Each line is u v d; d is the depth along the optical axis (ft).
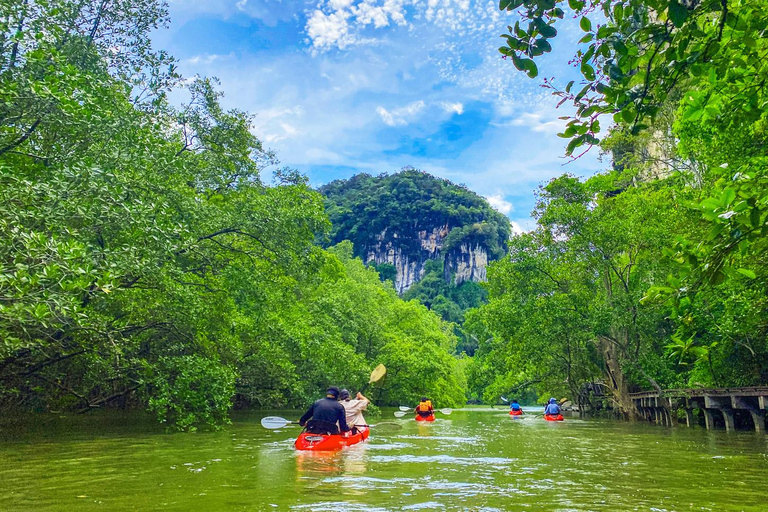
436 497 15.93
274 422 40.70
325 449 28.27
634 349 75.77
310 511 13.75
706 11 11.05
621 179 86.22
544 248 77.00
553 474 21.17
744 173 11.23
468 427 57.36
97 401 49.90
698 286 12.15
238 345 55.31
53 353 40.65
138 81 46.21
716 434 44.93
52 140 33.12
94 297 33.88
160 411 38.24
